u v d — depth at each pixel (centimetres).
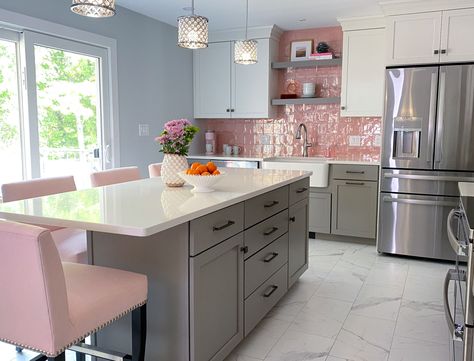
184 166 261
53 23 361
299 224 332
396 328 268
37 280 139
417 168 398
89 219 170
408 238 409
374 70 464
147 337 200
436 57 385
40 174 362
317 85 523
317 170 466
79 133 401
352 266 390
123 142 447
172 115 522
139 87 466
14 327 148
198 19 280
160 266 193
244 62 358
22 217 180
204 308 196
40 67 359
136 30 456
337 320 279
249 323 244
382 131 409
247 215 235
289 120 544
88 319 152
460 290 203
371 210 451
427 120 389
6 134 341
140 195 228
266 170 356
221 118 563
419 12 386
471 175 380
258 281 254
